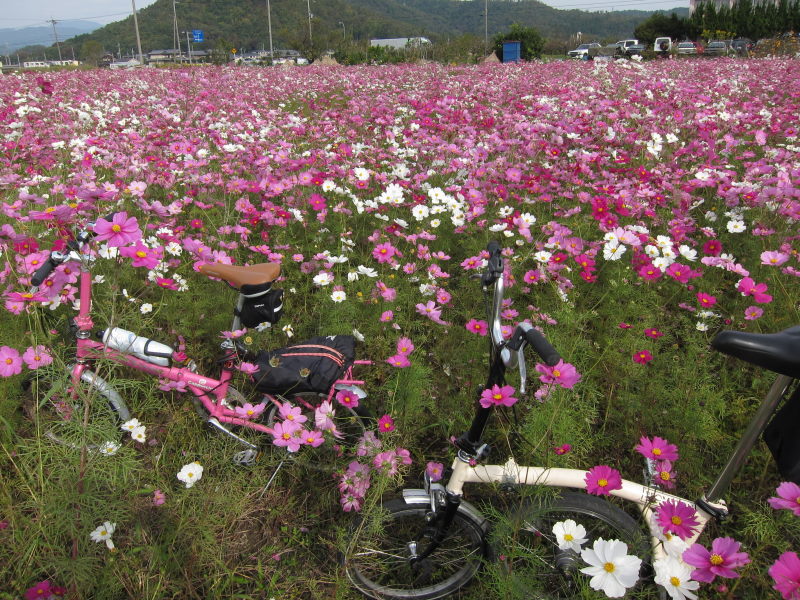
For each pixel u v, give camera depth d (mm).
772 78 11539
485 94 10461
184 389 2354
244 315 2193
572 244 3488
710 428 2406
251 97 10570
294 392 2291
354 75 16844
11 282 2826
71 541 1927
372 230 4395
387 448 2119
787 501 1292
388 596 2006
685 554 1343
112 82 13680
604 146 5812
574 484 1815
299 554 2201
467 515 1947
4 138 5789
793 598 1165
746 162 5203
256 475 2320
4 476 2232
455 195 4562
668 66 15539
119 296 3104
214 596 1970
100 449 1827
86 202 2973
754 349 1393
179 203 3908
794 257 3562
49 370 2066
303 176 4504
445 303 3295
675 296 3516
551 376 1550
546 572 1919
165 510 2098
